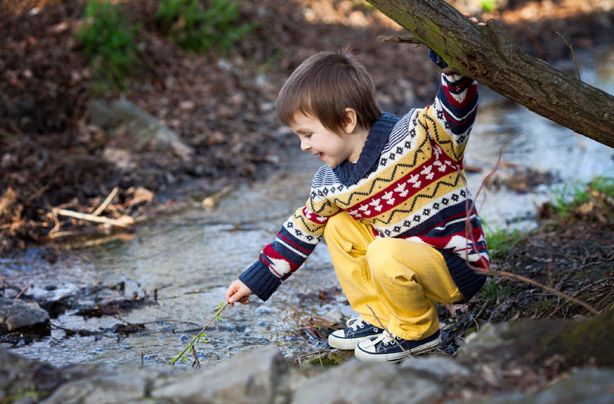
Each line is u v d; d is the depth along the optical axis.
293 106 2.61
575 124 2.41
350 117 2.57
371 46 9.19
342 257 2.75
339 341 2.86
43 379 2.01
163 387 1.92
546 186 5.03
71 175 5.09
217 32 7.91
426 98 7.76
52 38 6.44
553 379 1.78
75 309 3.45
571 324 1.98
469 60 2.30
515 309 2.99
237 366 1.93
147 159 5.55
